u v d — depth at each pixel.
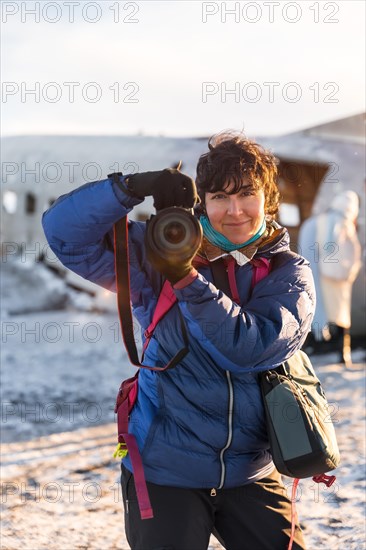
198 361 2.73
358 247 11.72
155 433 2.78
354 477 6.28
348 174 12.43
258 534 2.84
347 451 6.97
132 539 2.80
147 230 2.43
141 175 2.60
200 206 2.83
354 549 4.87
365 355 12.29
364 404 8.86
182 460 2.77
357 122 13.66
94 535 5.31
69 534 5.33
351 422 8.04
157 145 16.42
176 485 2.78
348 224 11.60
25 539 5.23
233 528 2.88
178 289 2.53
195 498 2.80
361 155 12.83
